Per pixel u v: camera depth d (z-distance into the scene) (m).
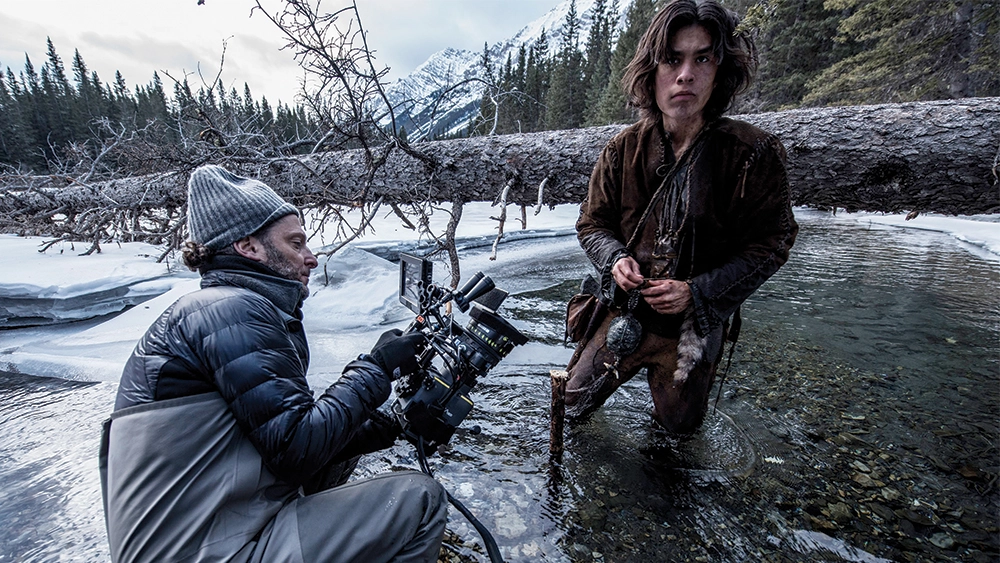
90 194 6.42
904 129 2.45
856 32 10.56
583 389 2.16
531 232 10.30
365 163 4.00
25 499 1.76
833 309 4.71
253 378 0.91
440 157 3.72
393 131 3.49
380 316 4.09
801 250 8.86
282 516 1.01
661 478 1.94
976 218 13.17
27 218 7.27
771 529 1.66
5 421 2.38
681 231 1.67
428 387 1.34
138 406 0.90
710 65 1.46
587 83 46.03
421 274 1.39
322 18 2.93
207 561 0.89
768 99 17.11
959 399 2.69
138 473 0.88
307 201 4.77
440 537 1.21
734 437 2.28
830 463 2.07
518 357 3.36
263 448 0.93
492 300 1.47
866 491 1.88
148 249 6.48
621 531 1.64
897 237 10.93
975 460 2.09
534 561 1.50
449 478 1.94
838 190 2.73
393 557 1.11
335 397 1.02
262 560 0.94
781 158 1.53
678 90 1.49
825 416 2.50
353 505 1.07
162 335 0.95
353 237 4.00
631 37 31.69
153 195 5.66
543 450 2.15
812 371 3.12
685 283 1.62
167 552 0.88
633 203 1.81
